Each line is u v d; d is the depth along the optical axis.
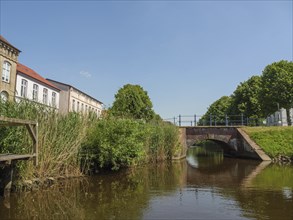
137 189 13.38
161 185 14.59
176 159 30.14
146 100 52.62
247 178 17.19
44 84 37.31
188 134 34.50
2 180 11.47
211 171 21.08
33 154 11.23
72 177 15.82
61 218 8.73
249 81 51.31
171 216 8.91
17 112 12.38
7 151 11.90
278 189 13.45
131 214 9.12
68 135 15.11
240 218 8.73
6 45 29.61
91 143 17.05
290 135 30.89
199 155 42.31
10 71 30.52
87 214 9.13
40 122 13.51
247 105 49.75
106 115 19.28
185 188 13.71
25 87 33.47
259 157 29.25
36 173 13.20
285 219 8.63
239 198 11.48
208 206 10.16
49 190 12.64
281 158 28.56
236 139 34.28
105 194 12.13
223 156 37.78
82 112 17.52
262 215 9.05
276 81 40.25
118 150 17.64
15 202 10.49
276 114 37.62
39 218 8.73
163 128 28.22
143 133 21.03
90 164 17.55
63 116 15.55
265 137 31.47
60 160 14.51
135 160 21.14
